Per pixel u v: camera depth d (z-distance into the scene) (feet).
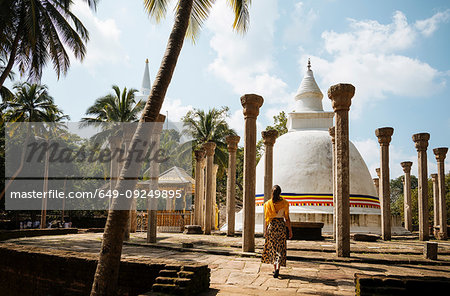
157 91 17.13
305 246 33.45
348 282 18.39
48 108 87.92
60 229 52.90
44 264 21.52
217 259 25.91
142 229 64.49
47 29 51.85
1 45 51.57
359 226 60.70
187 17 18.86
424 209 47.24
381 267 23.07
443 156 55.93
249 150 29.81
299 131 75.10
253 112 30.22
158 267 17.46
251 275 20.25
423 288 12.66
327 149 67.77
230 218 49.44
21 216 105.60
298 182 64.80
